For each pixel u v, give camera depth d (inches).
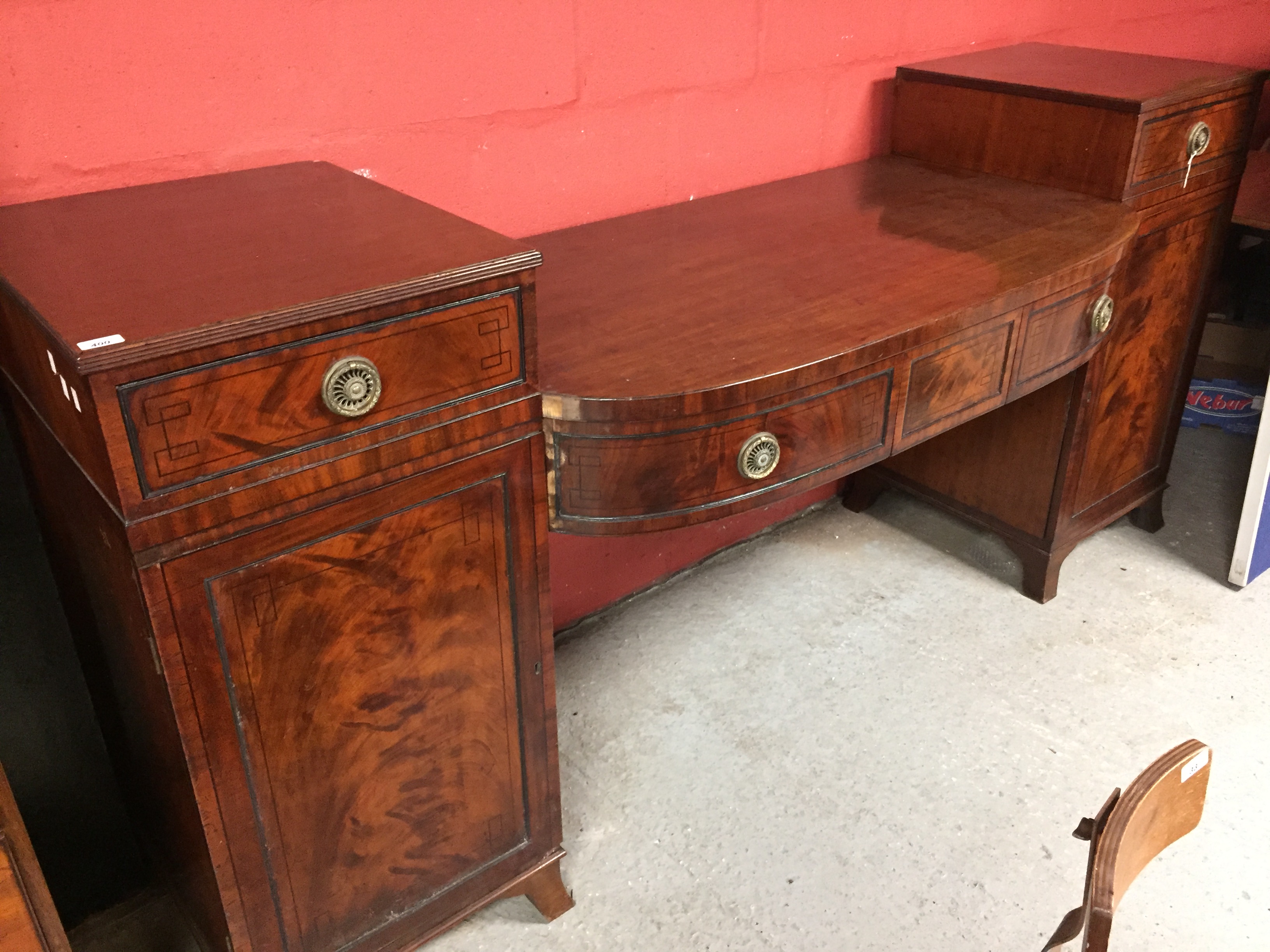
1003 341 60.4
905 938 60.1
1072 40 98.4
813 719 75.9
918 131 83.8
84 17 48.6
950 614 87.1
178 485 37.3
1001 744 73.9
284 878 47.8
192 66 52.3
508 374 44.3
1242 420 114.6
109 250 43.0
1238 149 80.9
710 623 85.7
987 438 87.8
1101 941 33.0
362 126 59.3
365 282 39.1
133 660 44.6
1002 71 80.5
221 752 43.0
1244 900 62.6
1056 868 64.6
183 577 38.9
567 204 70.1
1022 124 76.6
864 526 99.0
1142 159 72.2
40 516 51.9
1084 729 75.3
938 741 74.0
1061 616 87.0
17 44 47.5
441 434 43.3
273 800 45.7
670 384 48.2
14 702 55.7
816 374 50.8
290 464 39.6
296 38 55.1
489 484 46.2
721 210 73.4
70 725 57.9
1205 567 93.8
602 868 64.2
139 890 62.0
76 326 35.3
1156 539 98.0
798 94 79.3
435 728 50.3
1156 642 84.3
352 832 49.4
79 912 61.0
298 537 41.2
